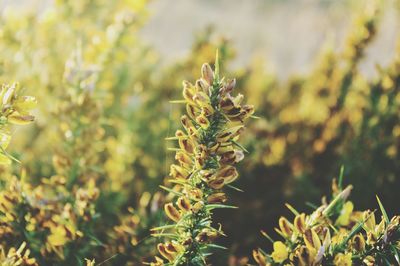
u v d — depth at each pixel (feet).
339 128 3.88
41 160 3.41
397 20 4.18
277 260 1.95
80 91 2.81
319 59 4.88
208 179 1.85
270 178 3.61
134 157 3.84
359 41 3.85
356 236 1.95
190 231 1.92
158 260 2.00
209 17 10.26
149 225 2.43
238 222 3.35
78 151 2.74
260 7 10.61
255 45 9.34
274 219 3.42
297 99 5.29
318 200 3.54
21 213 2.28
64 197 2.52
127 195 3.54
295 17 9.70
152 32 9.18
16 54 3.35
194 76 3.84
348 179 3.58
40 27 3.68
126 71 4.09
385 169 3.49
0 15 3.32
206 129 1.83
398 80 3.45
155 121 4.43
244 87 4.79
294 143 4.08
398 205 3.40
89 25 3.96
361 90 3.75
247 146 3.73
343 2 6.44
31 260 2.07
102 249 2.47
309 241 1.87
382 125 3.50
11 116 1.90
